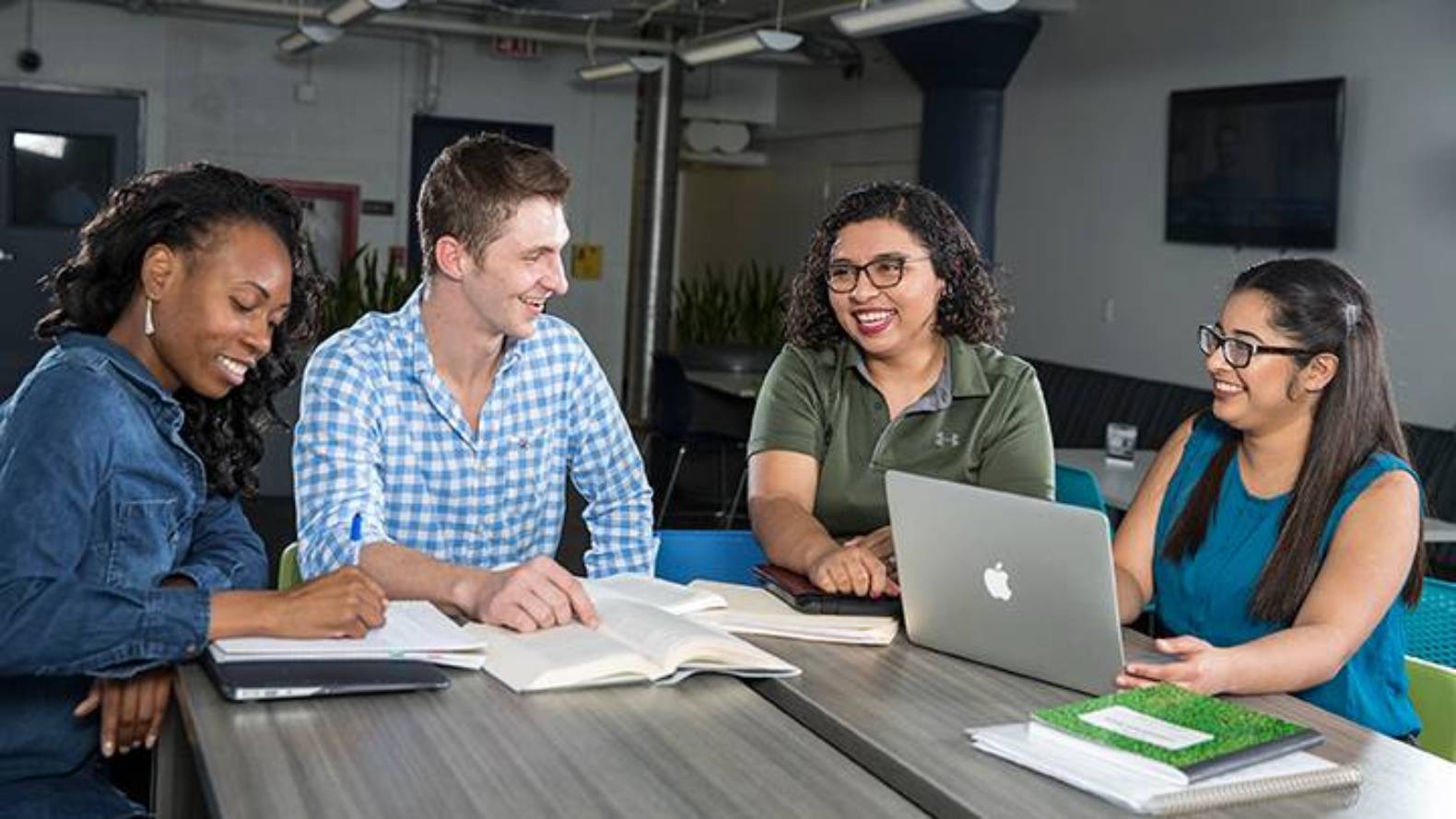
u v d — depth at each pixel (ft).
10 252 33.27
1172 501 8.29
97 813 6.51
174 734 6.61
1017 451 8.64
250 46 34.71
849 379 8.86
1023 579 6.68
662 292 37.91
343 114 35.63
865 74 37.96
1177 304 26.99
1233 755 5.46
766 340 38.27
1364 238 23.13
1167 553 8.17
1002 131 32.09
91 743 6.75
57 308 6.68
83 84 33.58
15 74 33.09
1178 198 26.58
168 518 6.63
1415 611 9.36
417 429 7.90
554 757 5.41
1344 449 7.59
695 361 33.04
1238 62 25.57
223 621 6.18
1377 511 7.39
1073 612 6.54
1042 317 30.86
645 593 7.57
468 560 8.19
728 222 46.85
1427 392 22.09
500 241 7.46
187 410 7.09
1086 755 5.56
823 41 37.24
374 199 36.09
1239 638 7.80
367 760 5.28
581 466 8.68
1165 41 27.25
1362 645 7.47
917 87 35.70
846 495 8.77
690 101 42.32
